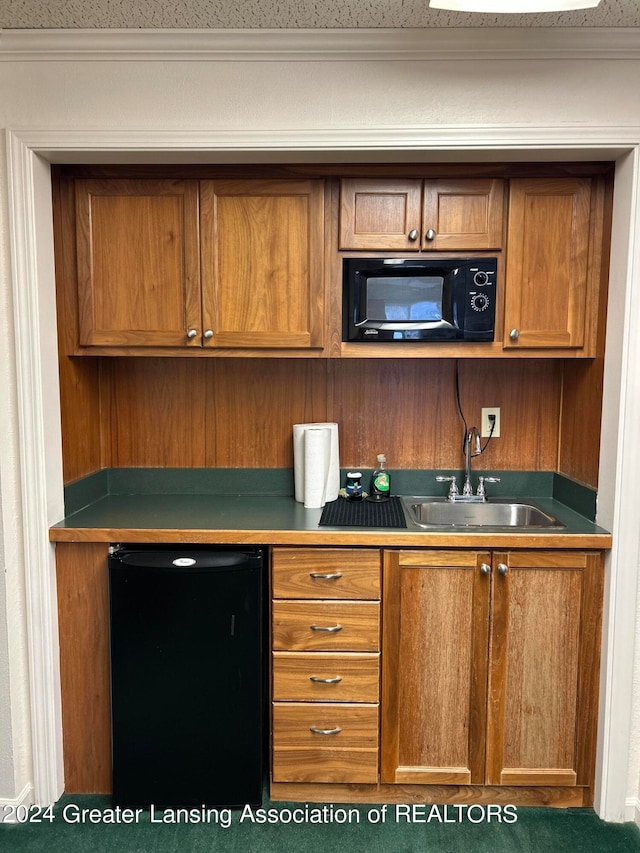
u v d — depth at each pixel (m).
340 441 2.36
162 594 1.85
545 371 2.32
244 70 1.78
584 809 1.96
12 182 1.80
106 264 2.01
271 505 2.22
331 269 2.01
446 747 1.93
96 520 1.99
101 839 1.81
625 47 1.72
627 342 1.79
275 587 1.89
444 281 1.97
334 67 1.77
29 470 1.86
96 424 2.31
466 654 1.91
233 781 1.92
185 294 2.01
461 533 1.86
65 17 1.67
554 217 1.96
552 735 1.93
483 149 1.79
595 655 1.91
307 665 1.91
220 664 1.88
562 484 2.26
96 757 1.99
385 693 1.92
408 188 1.96
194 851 1.77
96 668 1.96
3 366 1.84
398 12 1.63
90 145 1.80
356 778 1.94
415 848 1.79
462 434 2.34
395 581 1.88
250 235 1.99
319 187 1.96
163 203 1.98
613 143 1.75
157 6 1.61
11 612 1.88
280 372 2.34
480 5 1.50
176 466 2.38
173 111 1.79
